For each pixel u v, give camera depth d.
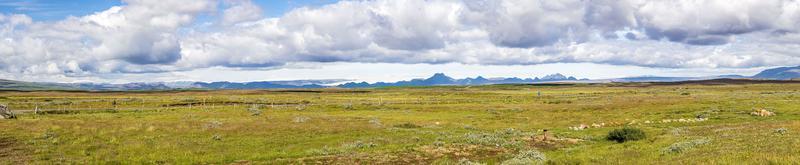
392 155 32.53
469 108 93.56
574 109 85.44
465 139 40.84
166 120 65.31
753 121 57.12
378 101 124.75
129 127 50.28
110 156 33.00
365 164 29.80
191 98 141.88
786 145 26.16
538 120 67.38
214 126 52.62
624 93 178.38
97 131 47.12
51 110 82.00
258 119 66.06
